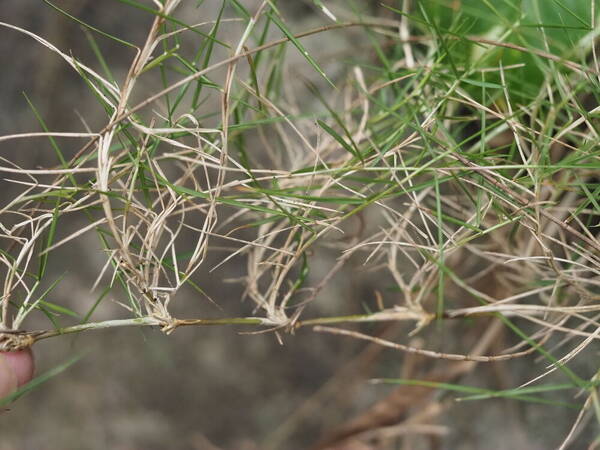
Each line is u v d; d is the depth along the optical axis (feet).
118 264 0.75
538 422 1.13
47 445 1.42
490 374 1.18
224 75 1.27
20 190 1.36
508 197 0.79
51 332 0.75
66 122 1.38
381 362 1.29
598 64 0.87
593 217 0.93
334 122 1.00
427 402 1.19
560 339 1.04
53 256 1.39
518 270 0.95
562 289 0.92
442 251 0.72
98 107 1.39
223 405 1.40
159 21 0.72
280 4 1.29
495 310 0.79
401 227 0.87
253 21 0.73
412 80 0.88
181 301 1.37
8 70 1.40
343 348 1.33
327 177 0.88
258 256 0.88
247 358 1.40
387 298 1.28
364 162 0.80
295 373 1.37
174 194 0.79
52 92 1.39
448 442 1.20
